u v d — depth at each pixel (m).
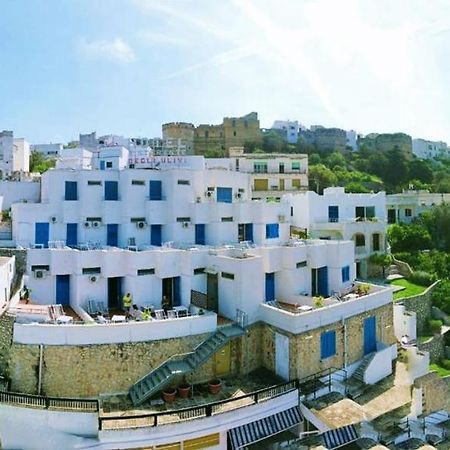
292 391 25.53
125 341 25.25
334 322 29.09
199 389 26.25
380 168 104.00
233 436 23.25
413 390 28.59
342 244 35.19
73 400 22.39
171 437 22.09
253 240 40.62
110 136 89.19
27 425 22.33
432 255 56.38
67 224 36.56
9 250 30.95
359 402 27.67
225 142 106.94
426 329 43.38
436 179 103.06
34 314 25.94
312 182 82.88
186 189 39.28
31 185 41.03
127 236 37.66
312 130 126.69
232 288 29.50
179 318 26.61
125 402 24.45
